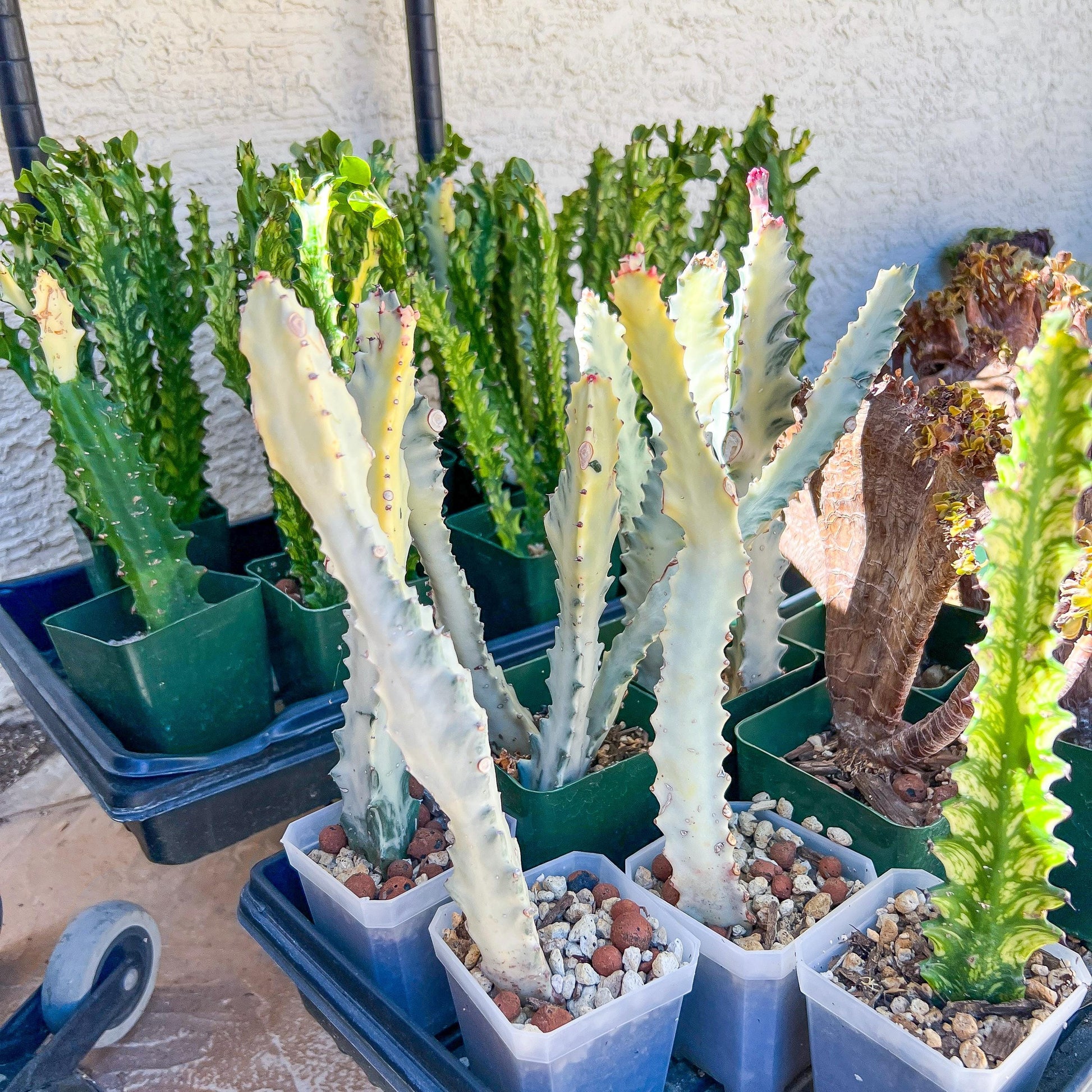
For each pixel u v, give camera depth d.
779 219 0.74
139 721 0.91
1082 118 2.49
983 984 0.63
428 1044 0.66
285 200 0.96
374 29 1.45
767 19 1.84
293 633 0.98
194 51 1.32
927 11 2.07
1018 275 1.29
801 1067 0.75
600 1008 0.62
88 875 1.20
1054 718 0.53
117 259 0.97
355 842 0.79
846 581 0.86
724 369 0.76
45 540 1.42
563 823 0.81
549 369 1.12
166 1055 0.97
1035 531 0.50
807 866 0.77
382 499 0.67
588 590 0.76
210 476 1.51
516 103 1.61
